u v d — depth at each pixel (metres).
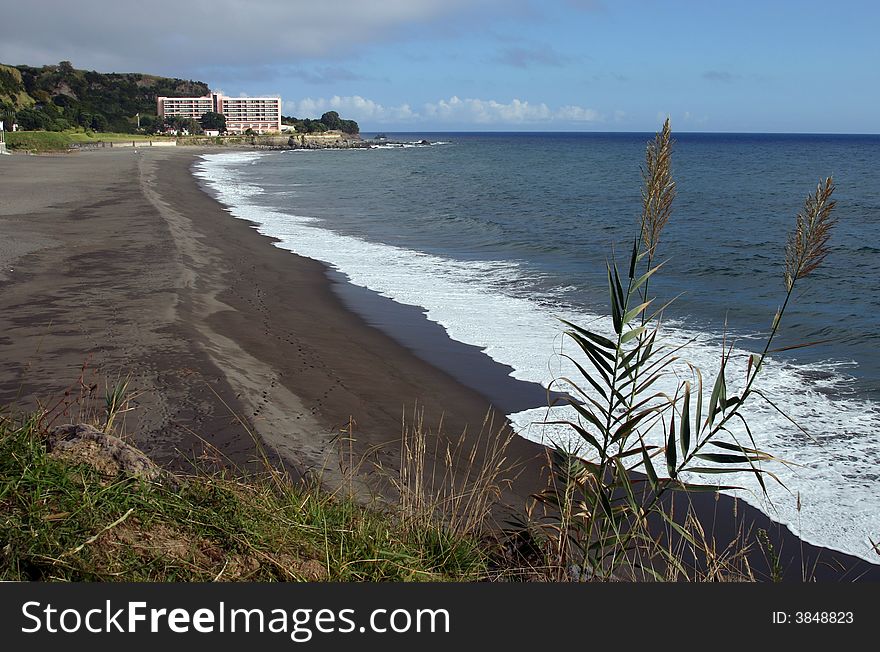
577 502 3.36
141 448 5.85
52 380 7.59
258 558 3.07
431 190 42.28
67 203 25.91
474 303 13.32
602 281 15.41
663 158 2.65
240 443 6.15
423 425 7.40
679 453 6.78
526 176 56.50
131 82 167.88
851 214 29.84
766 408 7.96
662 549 3.35
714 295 14.25
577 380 9.01
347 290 14.23
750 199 35.94
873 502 5.92
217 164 70.94
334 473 5.66
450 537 3.72
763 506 5.88
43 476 2.97
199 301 11.95
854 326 11.69
